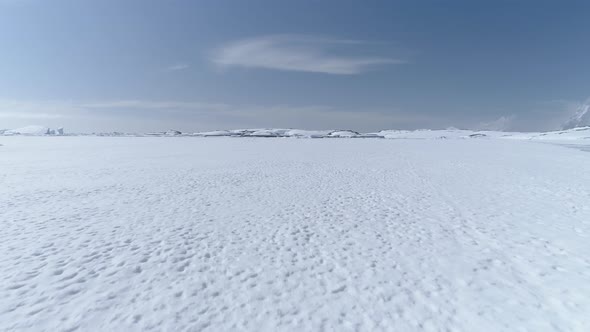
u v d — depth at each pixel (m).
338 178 18.66
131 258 7.00
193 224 9.52
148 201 12.68
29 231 8.84
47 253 7.27
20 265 6.62
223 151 44.97
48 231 8.83
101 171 21.92
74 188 15.48
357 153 40.09
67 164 26.67
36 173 20.84
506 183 16.50
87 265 6.65
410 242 7.96
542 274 6.18
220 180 18.00
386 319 4.82
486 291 5.59
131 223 9.62
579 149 48.38
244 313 4.97
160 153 40.91
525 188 15.05
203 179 18.36
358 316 4.90
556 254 7.09
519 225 9.23
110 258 7.01
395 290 5.65
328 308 5.11
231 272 6.36
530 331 4.52
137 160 30.59
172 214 10.68
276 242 8.02
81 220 9.94
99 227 9.21
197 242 8.00
